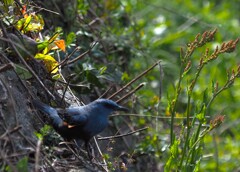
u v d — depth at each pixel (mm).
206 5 21547
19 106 9602
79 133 9805
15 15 10617
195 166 10070
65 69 11922
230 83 10055
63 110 9805
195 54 17859
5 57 9648
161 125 13828
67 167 9531
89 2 14312
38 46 10367
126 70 14312
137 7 16250
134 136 13398
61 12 13242
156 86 15609
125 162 12531
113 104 10023
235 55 18578
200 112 10109
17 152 8852
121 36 14602
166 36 19062
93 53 13117
